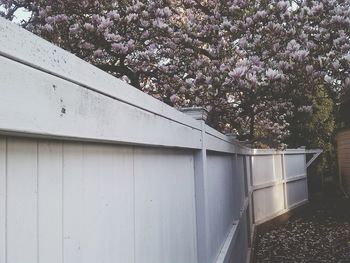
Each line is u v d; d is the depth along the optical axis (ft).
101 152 4.52
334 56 20.85
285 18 21.57
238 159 21.57
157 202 6.57
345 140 51.98
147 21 23.35
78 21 23.40
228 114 27.27
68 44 23.56
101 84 4.18
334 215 37.60
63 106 3.48
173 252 7.47
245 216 22.22
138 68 25.04
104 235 4.53
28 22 25.23
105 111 4.27
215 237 11.79
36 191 3.34
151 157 6.34
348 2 22.59
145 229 5.92
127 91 4.91
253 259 23.72
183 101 24.34
